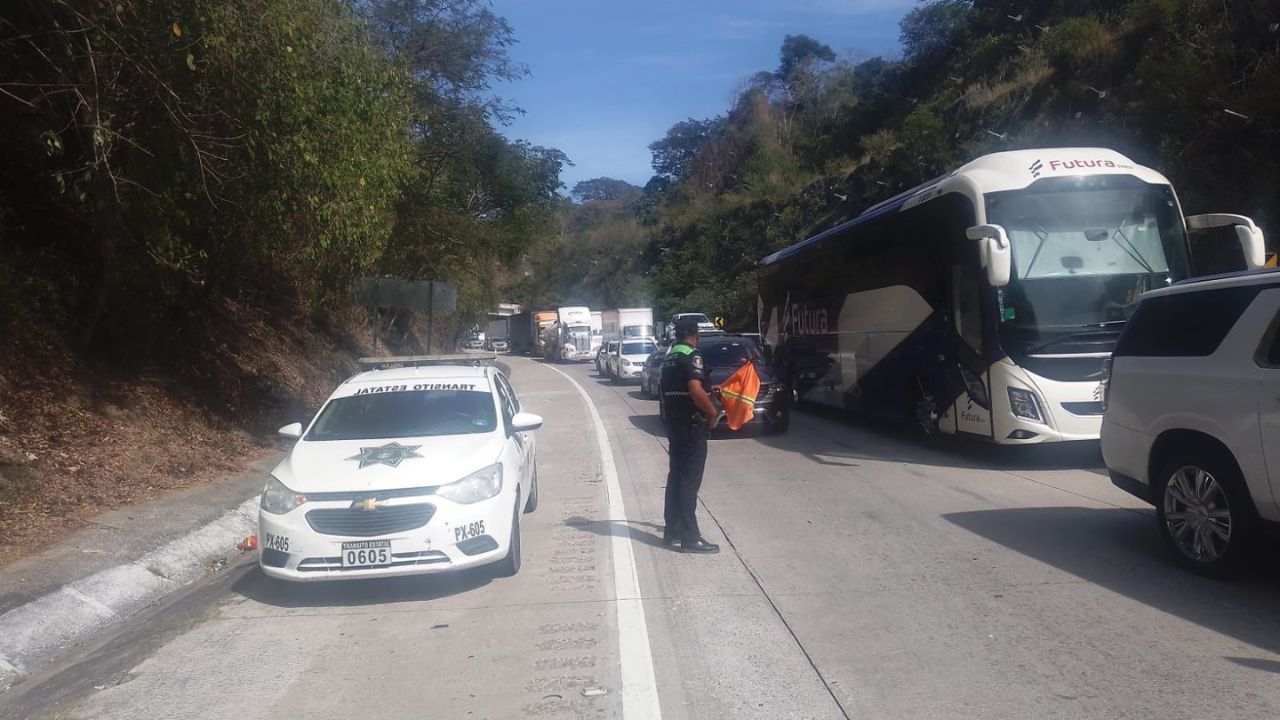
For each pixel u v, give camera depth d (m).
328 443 7.87
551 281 98.75
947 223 12.76
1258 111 20.77
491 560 7.05
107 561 7.64
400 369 9.63
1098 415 11.36
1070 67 37.03
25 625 6.28
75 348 12.16
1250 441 6.26
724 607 6.54
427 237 26.31
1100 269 11.61
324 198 12.02
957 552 7.80
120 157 10.59
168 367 14.14
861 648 5.62
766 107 90.25
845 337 17.06
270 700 5.17
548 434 17.94
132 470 10.54
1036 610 6.20
